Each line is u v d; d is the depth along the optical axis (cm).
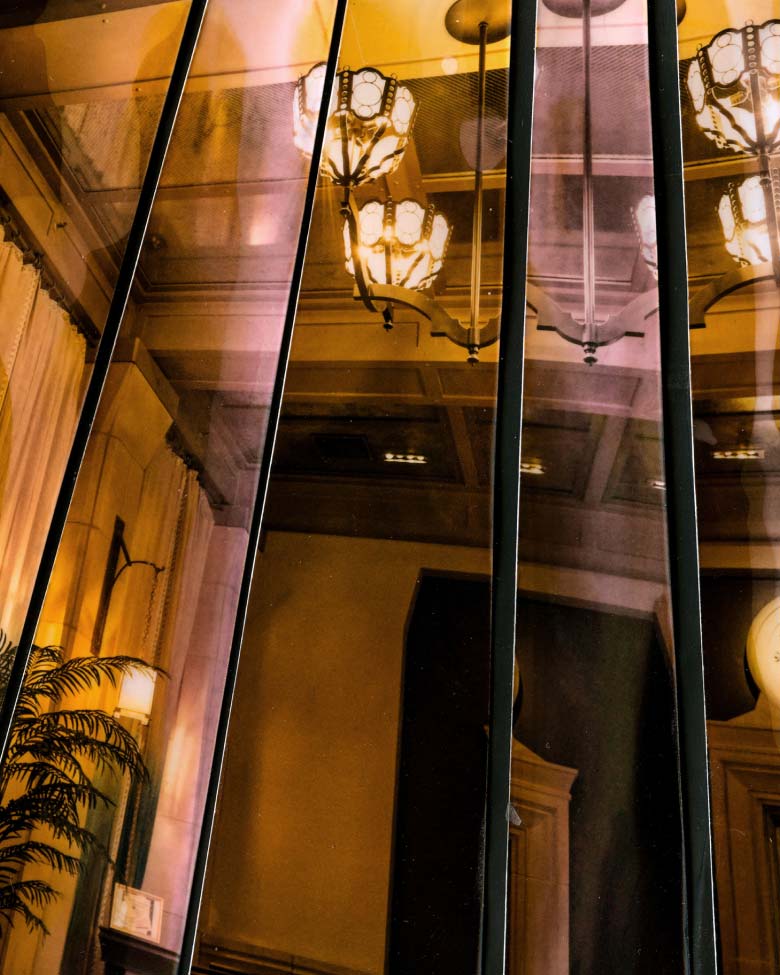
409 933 107
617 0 157
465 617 120
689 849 107
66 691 124
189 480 133
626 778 111
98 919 114
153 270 149
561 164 148
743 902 104
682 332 131
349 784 114
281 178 154
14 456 160
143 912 113
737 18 150
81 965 112
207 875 113
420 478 129
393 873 110
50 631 128
